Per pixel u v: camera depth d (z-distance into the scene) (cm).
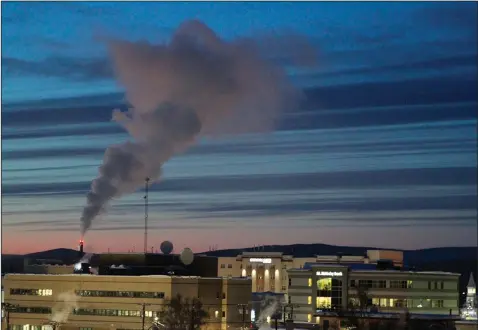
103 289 19662
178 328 18888
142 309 19138
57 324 19825
